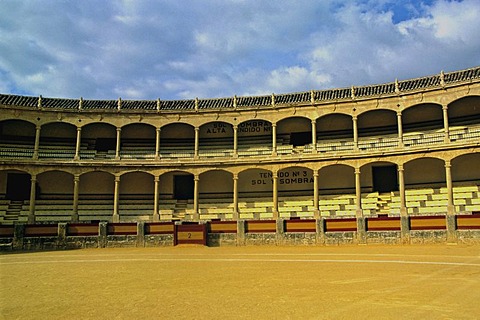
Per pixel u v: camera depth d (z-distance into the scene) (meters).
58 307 16.38
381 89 54.53
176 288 19.73
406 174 55.75
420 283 19.78
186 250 41.16
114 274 24.91
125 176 62.78
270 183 61.22
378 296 17.06
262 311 14.95
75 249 45.22
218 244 46.06
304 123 62.25
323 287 19.20
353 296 17.14
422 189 53.34
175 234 46.06
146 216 57.75
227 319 14.03
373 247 40.16
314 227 44.59
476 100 52.78
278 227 45.41
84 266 29.22
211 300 16.94
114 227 46.69
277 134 62.84
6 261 33.62
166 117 59.88
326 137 61.03
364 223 43.28
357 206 52.53
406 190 53.97
